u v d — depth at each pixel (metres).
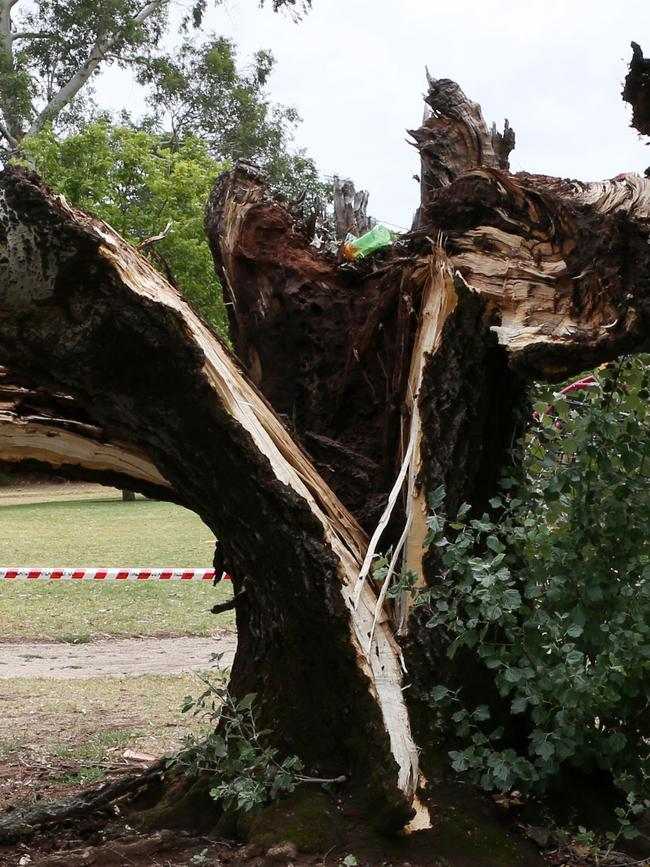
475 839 3.88
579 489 4.50
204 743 4.40
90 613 12.45
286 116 42.28
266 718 4.35
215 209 4.95
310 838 3.84
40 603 13.11
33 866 3.90
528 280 4.12
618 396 4.72
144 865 3.91
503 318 4.16
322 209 5.39
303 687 4.27
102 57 39.22
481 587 4.03
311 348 4.85
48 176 26.00
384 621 4.25
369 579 4.31
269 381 4.88
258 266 4.88
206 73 40.75
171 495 4.56
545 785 4.12
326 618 4.06
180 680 8.77
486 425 4.45
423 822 3.92
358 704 4.06
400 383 4.52
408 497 4.40
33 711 7.56
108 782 5.02
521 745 4.39
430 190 4.84
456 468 4.36
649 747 4.38
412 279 4.43
